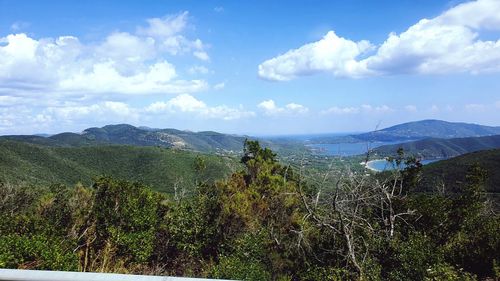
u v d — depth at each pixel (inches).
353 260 382.6
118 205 498.0
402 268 383.2
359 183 429.4
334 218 431.5
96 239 462.6
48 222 441.7
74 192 524.1
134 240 462.9
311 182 444.8
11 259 304.3
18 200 634.8
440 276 351.6
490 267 422.0
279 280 417.4
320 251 451.5
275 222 529.7
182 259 529.0
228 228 532.1
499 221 483.8
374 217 506.0
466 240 476.4
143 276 70.7
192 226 534.3
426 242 416.2
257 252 457.7
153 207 535.5
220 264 435.2
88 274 68.8
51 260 321.4
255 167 697.0
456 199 550.9
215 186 605.0
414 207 509.7
